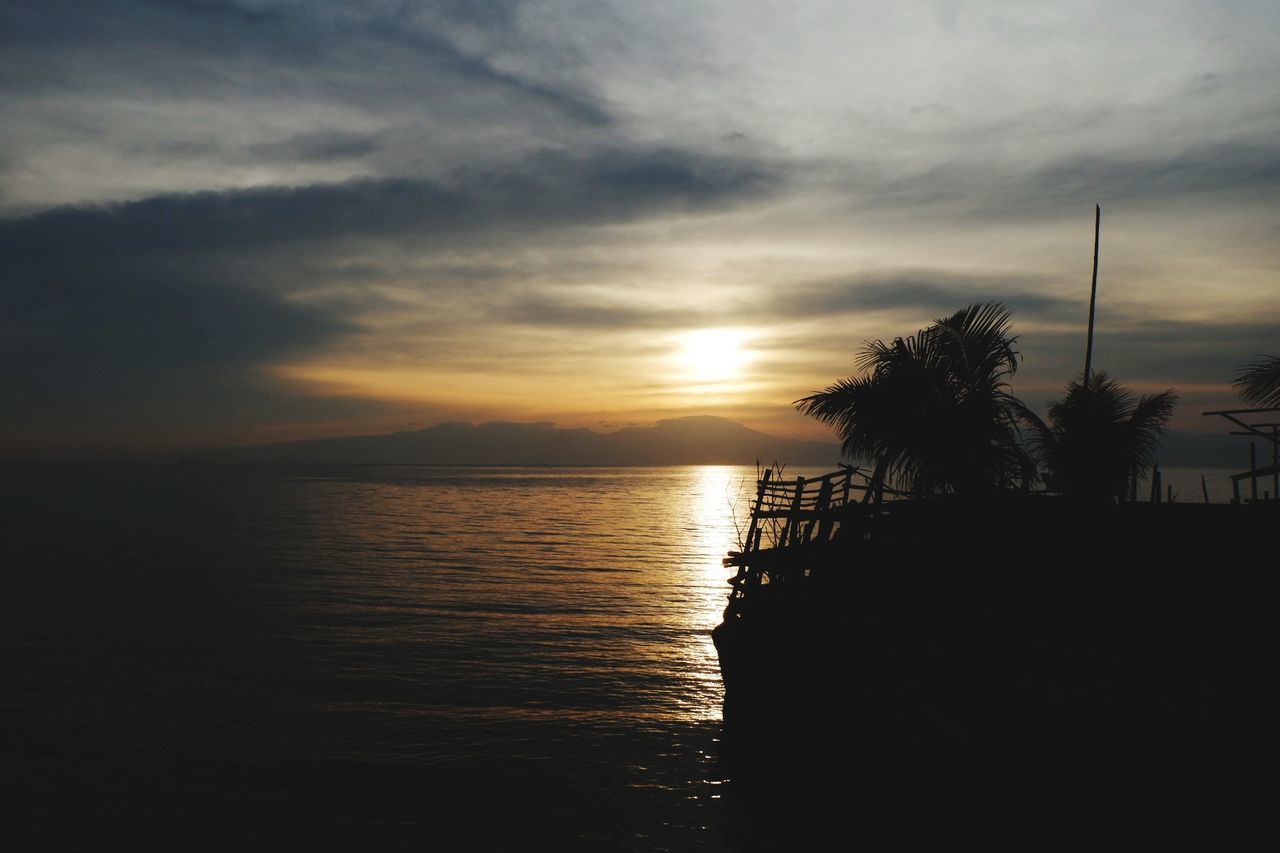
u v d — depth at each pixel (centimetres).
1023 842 638
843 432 1506
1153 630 928
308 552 5509
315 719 1809
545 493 16962
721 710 1898
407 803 1362
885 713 899
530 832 1252
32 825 1279
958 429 1424
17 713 1847
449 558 5219
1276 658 809
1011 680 808
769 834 1234
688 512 11206
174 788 1423
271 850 1200
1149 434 1839
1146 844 581
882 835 888
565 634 2802
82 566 4691
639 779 1464
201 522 8381
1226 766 603
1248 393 1346
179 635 2734
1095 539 1178
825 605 1264
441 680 2152
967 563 1204
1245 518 1153
